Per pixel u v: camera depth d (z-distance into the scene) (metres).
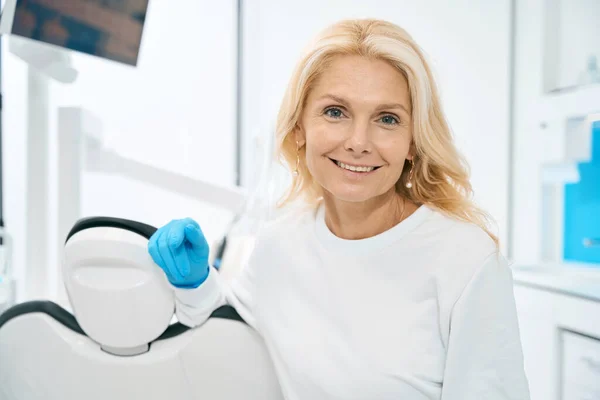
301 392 0.70
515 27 1.68
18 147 2.07
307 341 0.70
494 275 0.63
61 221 1.09
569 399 1.27
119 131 2.44
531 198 1.64
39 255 1.10
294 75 0.67
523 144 1.66
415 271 0.67
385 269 0.68
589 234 1.60
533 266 1.62
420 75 0.62
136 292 0.69
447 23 1.85
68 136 1.08
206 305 0.73
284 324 0.73
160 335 0.74
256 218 1.65
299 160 0.78
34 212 1.09
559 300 1.29
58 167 1.09
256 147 1.85
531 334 1.40
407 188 0.75
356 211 0.71
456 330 0.63
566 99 1.50
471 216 0.70
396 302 0.67
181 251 0.67
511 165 1.70
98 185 2.34
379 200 0.71
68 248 0.68
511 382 0.62
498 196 1.72
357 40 0.62
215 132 2.61
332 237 0.73
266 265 0.79
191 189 1.45
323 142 0.64
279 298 0.75
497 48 1.70
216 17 2.59
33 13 0.99
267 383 0.74
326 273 0.72
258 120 2.70
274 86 2.61
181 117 2.53
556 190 1.66
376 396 0.64
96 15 1.10
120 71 2.41
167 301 0.71
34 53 1.06
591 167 1.58
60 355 0.71
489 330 0.62
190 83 2.54
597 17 1.50
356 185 0.65
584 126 1.51
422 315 0.65
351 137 0.62
